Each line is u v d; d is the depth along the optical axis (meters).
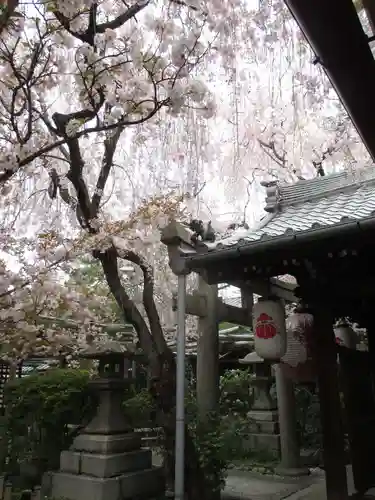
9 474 7.36
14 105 3.89
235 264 4.53
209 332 6.77
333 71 1.70
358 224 3.63
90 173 6.16
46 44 3.67
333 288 4.57
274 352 4.49
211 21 3.91
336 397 4.43
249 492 6.81
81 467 6.19
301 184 6.52
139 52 3.71
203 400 6.53
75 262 5.25
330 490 4.30
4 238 4.51
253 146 6.66
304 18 1.48
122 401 6.88
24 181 5.11
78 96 4.39
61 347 6.07
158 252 6.46
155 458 8.69
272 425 9.67
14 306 4.49
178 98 3.68
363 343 8.62
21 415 7.58
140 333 5.64
